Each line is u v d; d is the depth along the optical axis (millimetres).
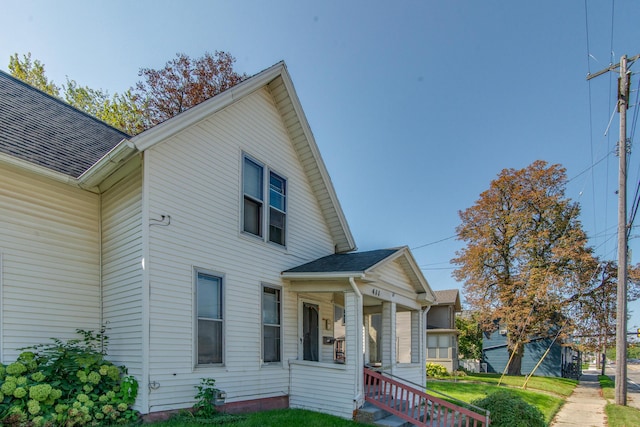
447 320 29031
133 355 6523
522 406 8477
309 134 10625
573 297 23734
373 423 8055
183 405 6793
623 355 14492
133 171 7121
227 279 8117
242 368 8094
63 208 7215
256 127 9547
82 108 20781
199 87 20844
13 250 6461
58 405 5625
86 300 7230
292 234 10297
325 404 8648
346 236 11797
